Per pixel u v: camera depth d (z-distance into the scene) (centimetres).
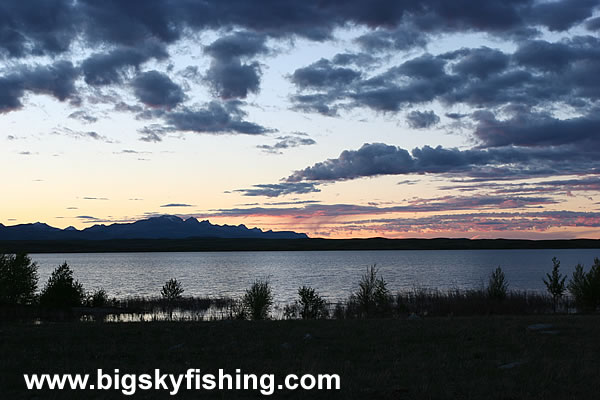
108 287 8600
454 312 3934
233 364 1595
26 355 1750
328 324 2481
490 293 4381
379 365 1552
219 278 10800
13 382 1404
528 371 1425
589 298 3788
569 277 9325
